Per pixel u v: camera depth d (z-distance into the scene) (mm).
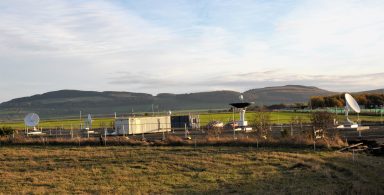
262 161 35000
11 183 29625
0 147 49875
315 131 46000
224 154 38719
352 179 26750
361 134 50469
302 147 41094
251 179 28641
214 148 42594
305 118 86000
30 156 41906
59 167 35594
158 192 25828
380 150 36969
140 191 26141
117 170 33438
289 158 35750
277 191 24328
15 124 127750
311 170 30516
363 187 23938
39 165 36906
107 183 28953
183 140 46812
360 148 39188
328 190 23609
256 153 38656
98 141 49406
